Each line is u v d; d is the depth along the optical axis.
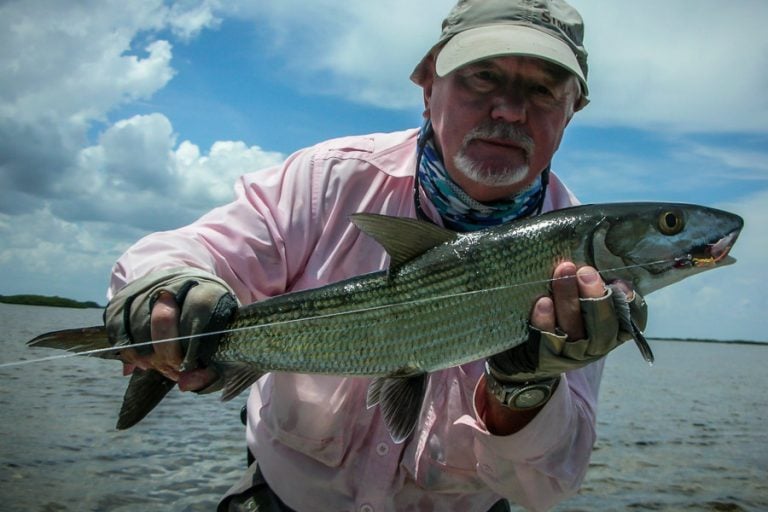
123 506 1.11
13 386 2.12
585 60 0.71
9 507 1.05
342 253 0.72
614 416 2.78
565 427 0.66
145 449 1.49
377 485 0.69
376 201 0.74
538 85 0.66
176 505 1.15
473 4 0.68
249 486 0.75
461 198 0.70
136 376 0.58
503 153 0.66
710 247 0.66
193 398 2.38
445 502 0.72
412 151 0.75
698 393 4.11
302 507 0.71
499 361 0.61
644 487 1.56
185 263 0.64
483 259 0.64
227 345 0.61
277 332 0.63
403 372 0.64
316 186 0.73
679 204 0.67
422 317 0.65
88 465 1.31
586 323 0.57
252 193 0.73
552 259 0.64
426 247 0.65
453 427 0.69
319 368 0.64
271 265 0.72
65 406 1.84
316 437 0.68
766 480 1.65
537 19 0.67
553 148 0.68
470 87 0.66
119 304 0.55
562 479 0.68
